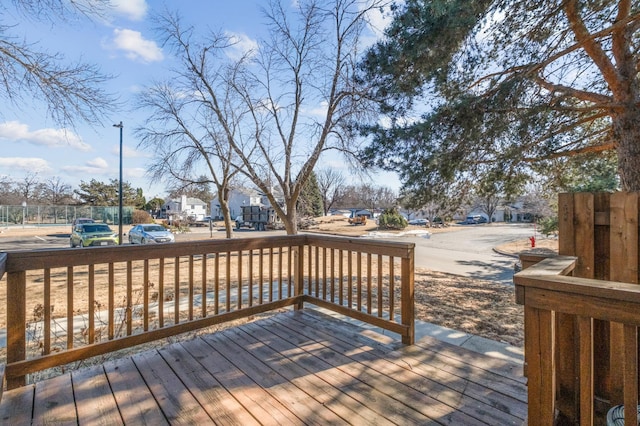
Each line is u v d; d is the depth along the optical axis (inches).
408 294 110.2
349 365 97.2
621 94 173.5
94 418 72.3
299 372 93.0
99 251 95.3
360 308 123.0
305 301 146.0
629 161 169.8
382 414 74.0
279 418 72.7
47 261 87.3
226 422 71.2
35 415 72.9
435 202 236.7
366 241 121.1
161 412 74.5
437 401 79.0
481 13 174.7
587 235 69.1
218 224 1467.8
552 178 250.7
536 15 178.4
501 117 185.6
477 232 953.5
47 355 87.0
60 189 1462.8
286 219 359.3
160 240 543.8
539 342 49.0
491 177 215.2
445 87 210.5
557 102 189.5
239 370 94.0
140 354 103.7
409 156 216.7
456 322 163.0
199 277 307.4
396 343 113.0
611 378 66.1
